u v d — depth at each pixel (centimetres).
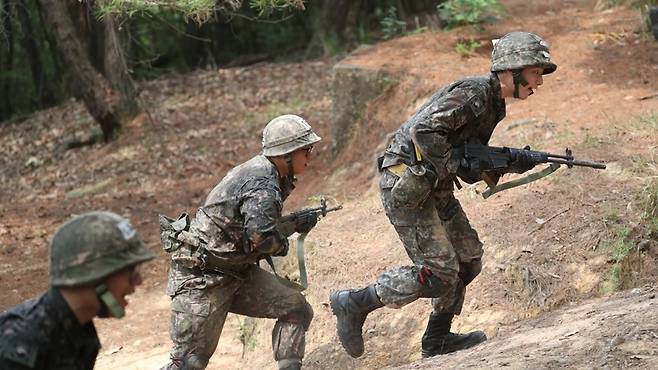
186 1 1178
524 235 1115
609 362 738
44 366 535
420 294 891
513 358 791
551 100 1560
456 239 928
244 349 1279
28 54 3856
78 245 523
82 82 2795
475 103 837
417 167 841
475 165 863
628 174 1166
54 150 2933
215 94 3045
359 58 1919
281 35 3838
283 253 862
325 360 1097
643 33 1786
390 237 1272
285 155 864
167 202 2269
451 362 846
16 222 2280
